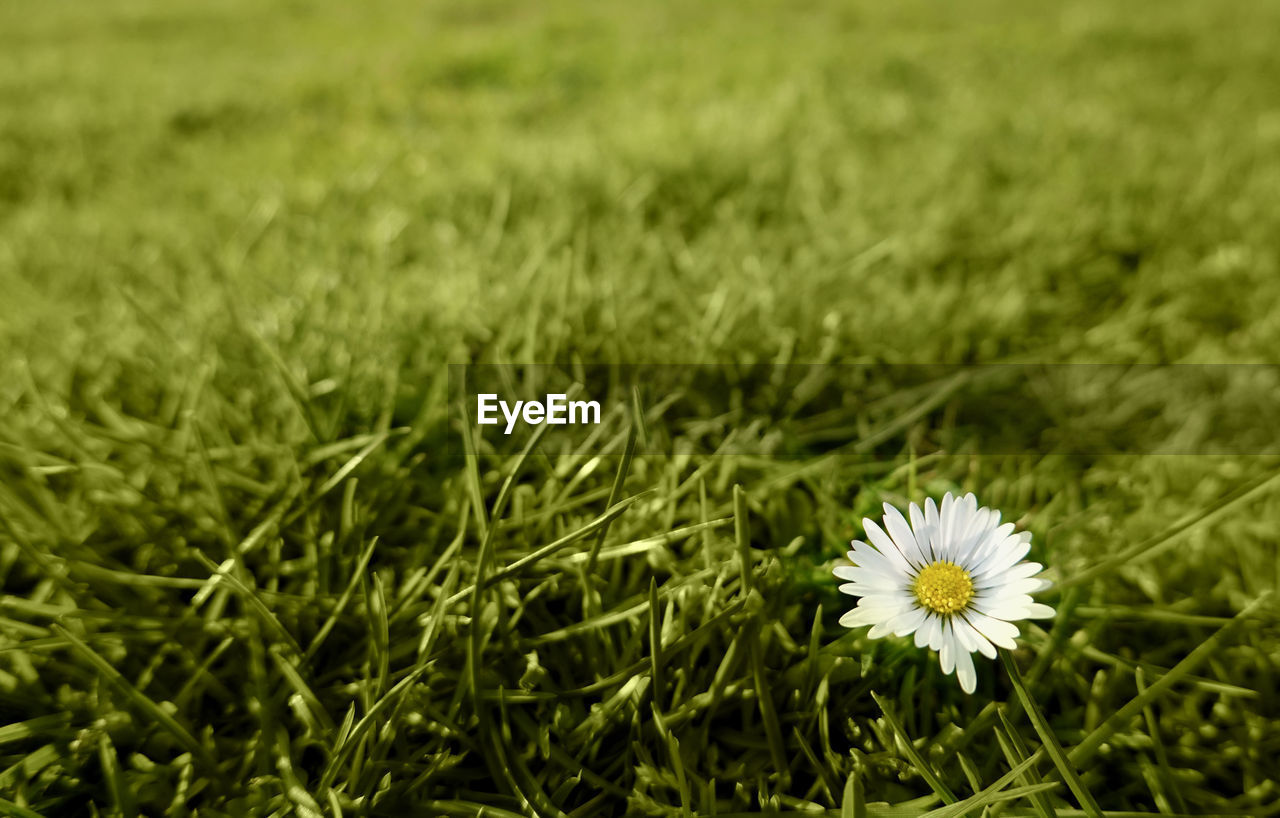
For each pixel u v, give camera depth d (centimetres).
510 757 16
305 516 19
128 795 15
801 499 19
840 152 39
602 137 42
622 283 26
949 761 16
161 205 36
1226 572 18
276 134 47
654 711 15
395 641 17
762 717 16
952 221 31
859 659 17
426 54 65
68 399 21
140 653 17
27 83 58
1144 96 49
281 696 16
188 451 19
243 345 22
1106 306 27
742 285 25
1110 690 16
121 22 89
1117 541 18
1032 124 43
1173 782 15
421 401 21
